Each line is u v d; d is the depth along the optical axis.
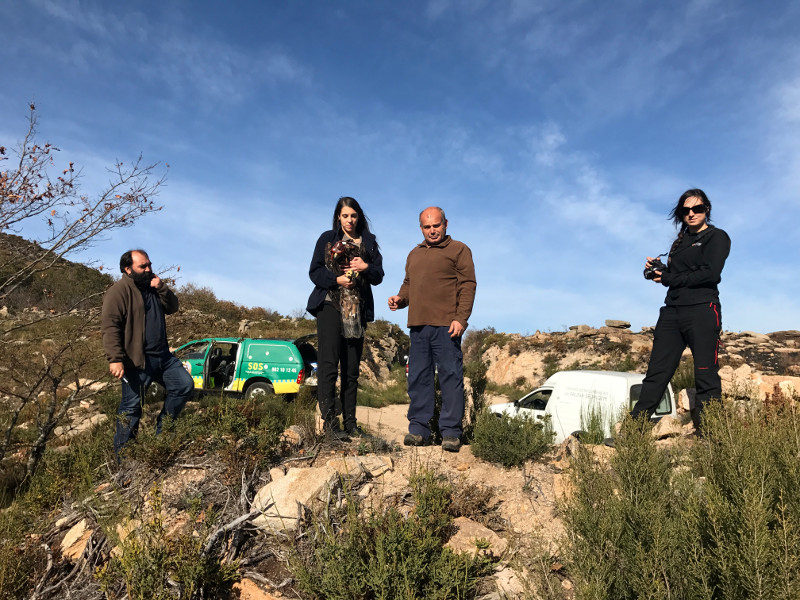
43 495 3.85
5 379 7.69
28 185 5.86
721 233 4.16
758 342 16.83
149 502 3.44
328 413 4.25
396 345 24.47
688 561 2.33
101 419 7.57
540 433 4.04
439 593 2.53
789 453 2.84
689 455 3.42
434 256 4.16
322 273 4.23
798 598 1.95
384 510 3.27
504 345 24.98
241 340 11.73
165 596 2.55
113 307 4.29
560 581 2.77
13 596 2.76
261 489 3.40
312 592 2.67
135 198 6.33
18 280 6.60
